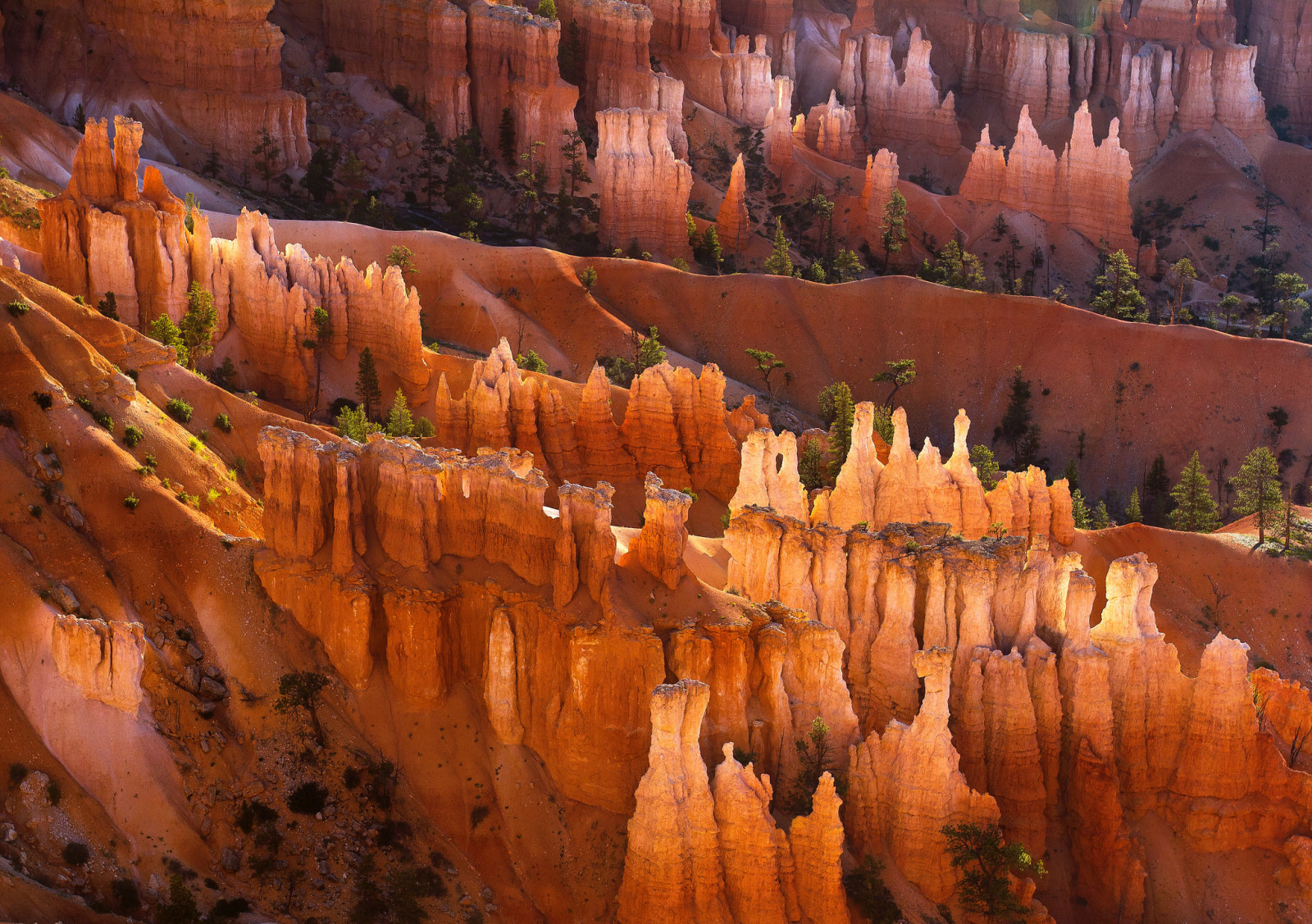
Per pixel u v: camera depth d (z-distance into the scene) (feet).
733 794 242.37
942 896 257.34
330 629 271.08
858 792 261.03
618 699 256.93
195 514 286.25
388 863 251.80
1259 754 288.10
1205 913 279.90
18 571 256.11
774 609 273.75
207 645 270.67
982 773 278.67
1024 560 297.74
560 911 252.62
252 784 254.06
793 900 243.81
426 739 265.95
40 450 277.44
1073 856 282.56
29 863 230.07
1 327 285.43
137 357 321.93
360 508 272.92
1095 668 281.54
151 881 238.27
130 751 247.70
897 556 290.56
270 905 242.37
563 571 262.06
